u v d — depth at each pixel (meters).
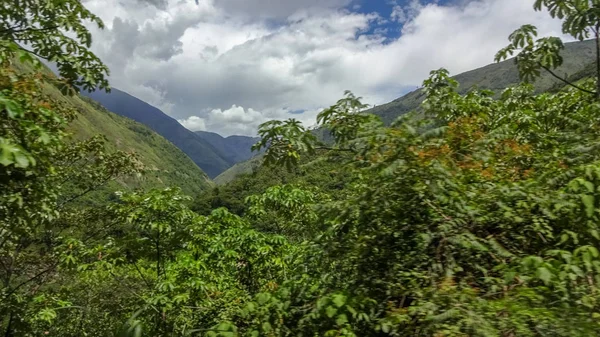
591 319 1.75
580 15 3.84
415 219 2.64
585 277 1.96
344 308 2.26
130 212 5.27
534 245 2.57
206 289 4.90
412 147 2.48
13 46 2.70
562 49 4.22
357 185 3.09
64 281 8.86
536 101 5.34
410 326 2.06
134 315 2.38
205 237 6.06
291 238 6.64
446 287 2.08
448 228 2.44
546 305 1.88
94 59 4.89
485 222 2.65
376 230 2.73
